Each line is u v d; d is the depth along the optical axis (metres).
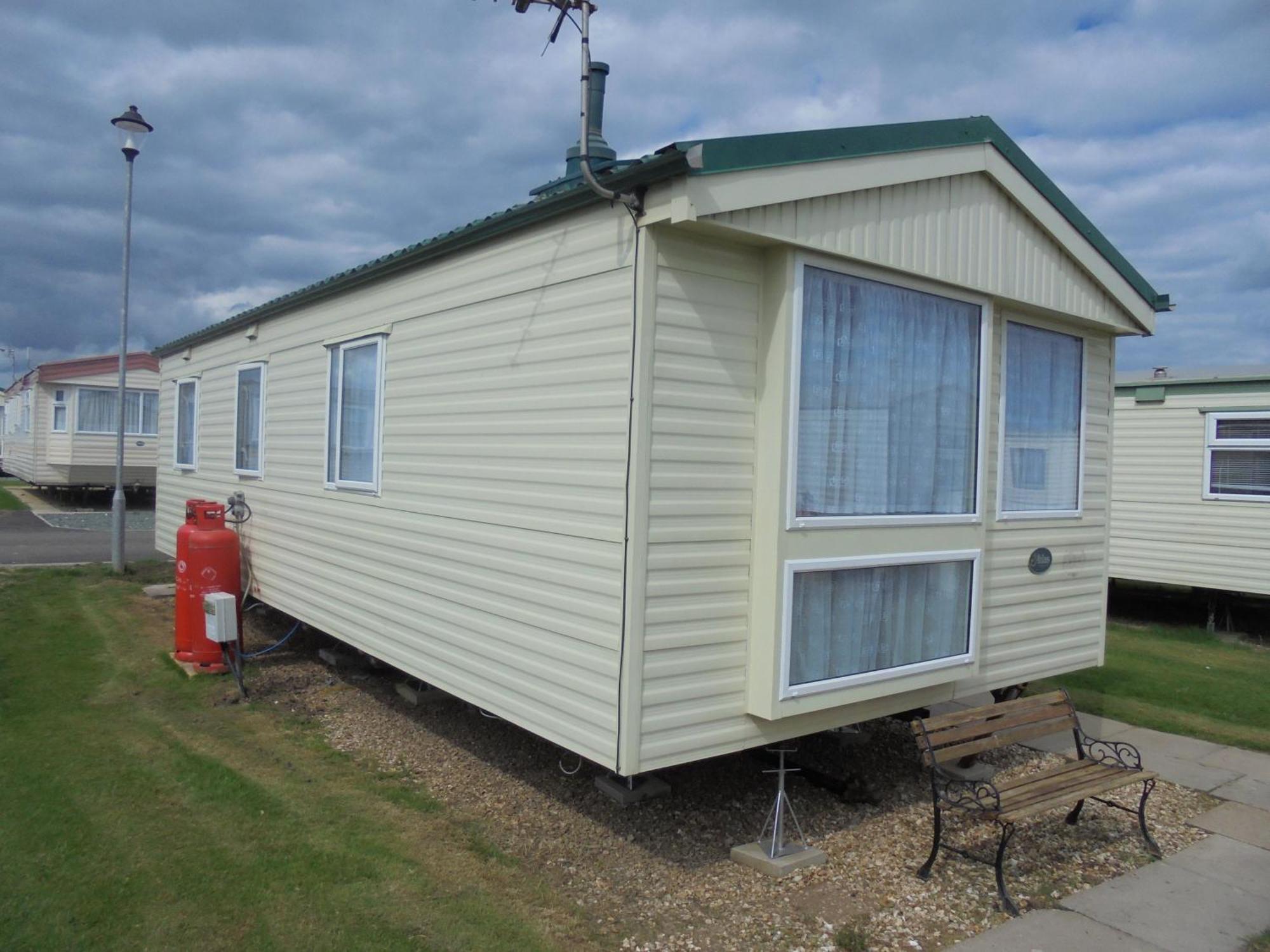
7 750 5.05
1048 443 5.79
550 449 4.09
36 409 21.03
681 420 3.71
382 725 5.84
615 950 3.35
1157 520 10.77
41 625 8.26
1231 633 10.59
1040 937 3.53
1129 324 6.17
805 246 3.92
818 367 4.07
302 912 3.46
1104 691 7.68
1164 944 3.49
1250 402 9.96
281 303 7.02
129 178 11.06
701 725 3.83
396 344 5.48
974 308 4.95
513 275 4.39
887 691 4.43
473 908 3.57
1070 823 4.73
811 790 5.10
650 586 3.62
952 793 4.63
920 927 3.59
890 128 4.28
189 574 7.02
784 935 3.50
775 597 3.88
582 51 3.59
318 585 6.54
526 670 4.21
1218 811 4.99
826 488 4.12
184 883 3.64
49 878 3.62
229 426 8.41
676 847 4.28
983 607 5.29
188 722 5.74
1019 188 5.10
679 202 3.42
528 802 4.72
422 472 5.16
